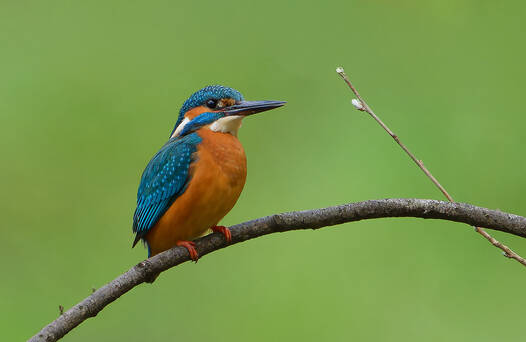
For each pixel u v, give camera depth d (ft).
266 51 42.42
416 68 39.99
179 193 25.82
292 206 36.81
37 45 42.37
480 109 37.52
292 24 42.96
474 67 39.11
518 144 35.91
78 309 20.33
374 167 36.52
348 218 21.70
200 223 26.07
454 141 36.68
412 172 35.99
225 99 28.40
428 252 34.50
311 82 41.16
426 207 21.12
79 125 40.45
